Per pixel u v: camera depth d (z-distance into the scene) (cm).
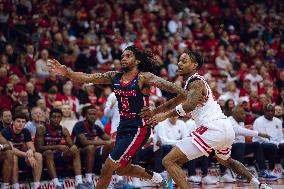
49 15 2541
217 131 974
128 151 966
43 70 2091
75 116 1781
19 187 1361
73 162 1389
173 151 984
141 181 1511
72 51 2298
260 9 3403
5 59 1998
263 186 1054
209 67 2634
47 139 1383
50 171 1349
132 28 2634
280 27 3238
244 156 1669
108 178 984
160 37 2766
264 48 2922
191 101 937
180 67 1008
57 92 1864
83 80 999
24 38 2305
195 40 2858
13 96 1764
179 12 3203
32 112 1504
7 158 1278
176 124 1545
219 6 3319
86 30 2588
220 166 1617
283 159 1742
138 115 968
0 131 1387
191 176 1548
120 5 2964
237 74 2522
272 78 2605
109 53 2412
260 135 1582
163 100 1850
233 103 1772
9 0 2411
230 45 2850
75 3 2781
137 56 976
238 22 3123
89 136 1464
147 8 2998
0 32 2234
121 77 982
